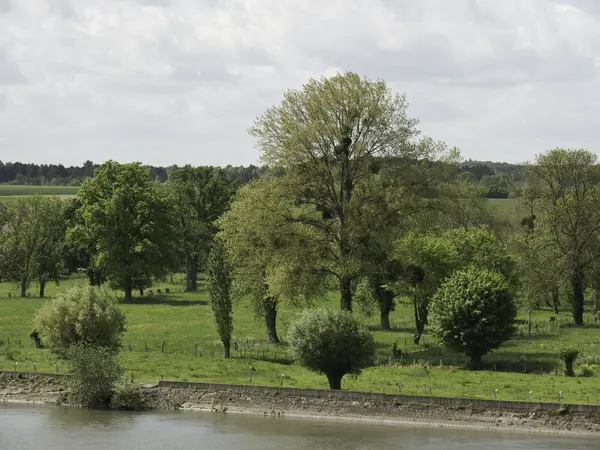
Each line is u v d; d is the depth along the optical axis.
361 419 50.06
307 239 72.25
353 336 54.00
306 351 53.91
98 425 48.44
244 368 64.56
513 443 43.59
